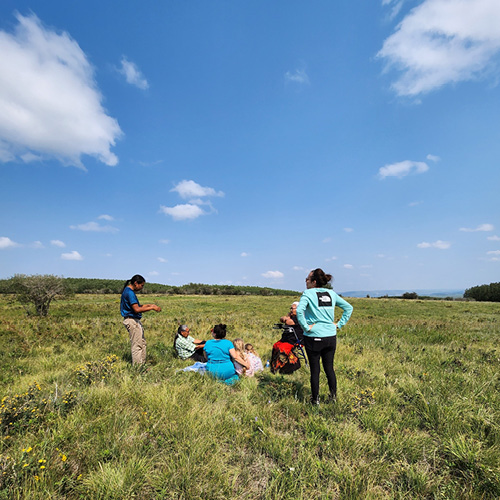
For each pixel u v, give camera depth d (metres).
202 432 3.40
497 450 3.12
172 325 12.72
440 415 3.89
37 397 3.99
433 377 5.48
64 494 2.47
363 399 4.36
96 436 3.20
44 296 17.31
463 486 2.70
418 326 13.89
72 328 11.71
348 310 4.49
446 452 3.19
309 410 4.09
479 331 12.76
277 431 3.67
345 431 3.48
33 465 2.63
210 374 5.42
